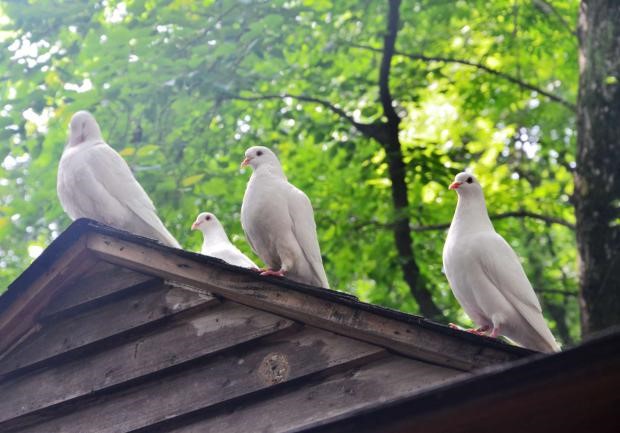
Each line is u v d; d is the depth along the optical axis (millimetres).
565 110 15328
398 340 5062
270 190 7102
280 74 14344
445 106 15891
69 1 13523
